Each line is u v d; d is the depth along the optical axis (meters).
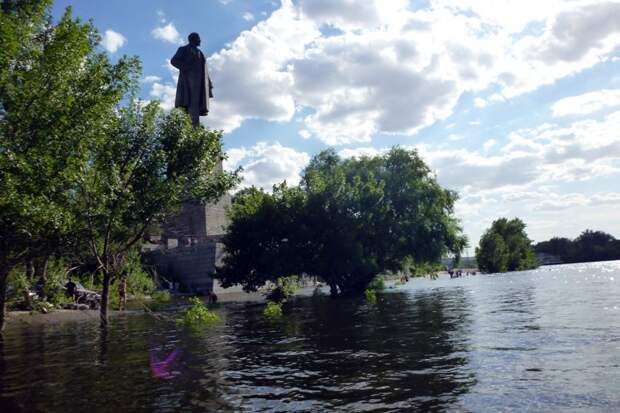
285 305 42.88
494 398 9.65
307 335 21.17
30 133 24.25
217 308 43.50
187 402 10.69
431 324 22.41
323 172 58.50
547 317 22.50
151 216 33.16
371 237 53.31
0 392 12.63
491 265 131.50
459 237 57.53
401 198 54.78
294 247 49.72
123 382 13.10
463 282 77.25
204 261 74.81
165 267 78.50
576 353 13.58
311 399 10.39
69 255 33.97
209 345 19.52
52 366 16.22
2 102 23.86
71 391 12.31
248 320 30.09
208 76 87.69
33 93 24.16
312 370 13.44
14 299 38.12
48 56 24.48
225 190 35.69
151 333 24.94
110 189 29.45
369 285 64.56
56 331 27.97
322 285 86.88
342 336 20.12
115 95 28.20
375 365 13.59
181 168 33.88
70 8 25.64
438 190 55.81
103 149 30.39
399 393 10.44
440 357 14.16
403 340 17.95
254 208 51.78
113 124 29.59
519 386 10.43
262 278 51.94
